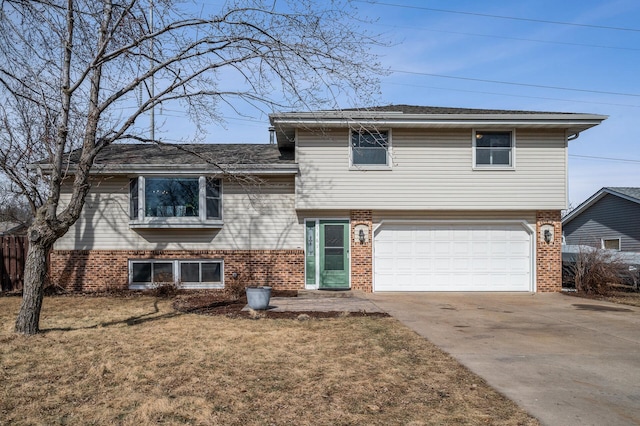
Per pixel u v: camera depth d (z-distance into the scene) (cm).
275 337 798
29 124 1095
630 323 973
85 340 768
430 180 1469
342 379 583
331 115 1344
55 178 807
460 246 1519
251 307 1080
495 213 1512
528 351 729
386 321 959
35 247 808
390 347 739
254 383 568
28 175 1205
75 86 806
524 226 1518
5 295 1355
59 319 953
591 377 600
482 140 1488
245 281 1471
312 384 565
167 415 472
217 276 1484
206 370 616
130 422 457
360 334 829
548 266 1500
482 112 1549
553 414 476
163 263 1474
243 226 1483
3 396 522
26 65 877
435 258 1513
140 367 625
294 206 1476
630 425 450
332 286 1486
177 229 1461
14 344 731
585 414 477
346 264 1491
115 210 1462
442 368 632
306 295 1371
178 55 820
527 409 489
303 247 1484
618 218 2364
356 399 518
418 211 1502
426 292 1494
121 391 539
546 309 1161
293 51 804
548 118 1419
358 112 1230
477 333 859
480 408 492
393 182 1463
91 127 835
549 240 1500
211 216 1468
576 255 1678
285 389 549
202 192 1441
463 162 1473
